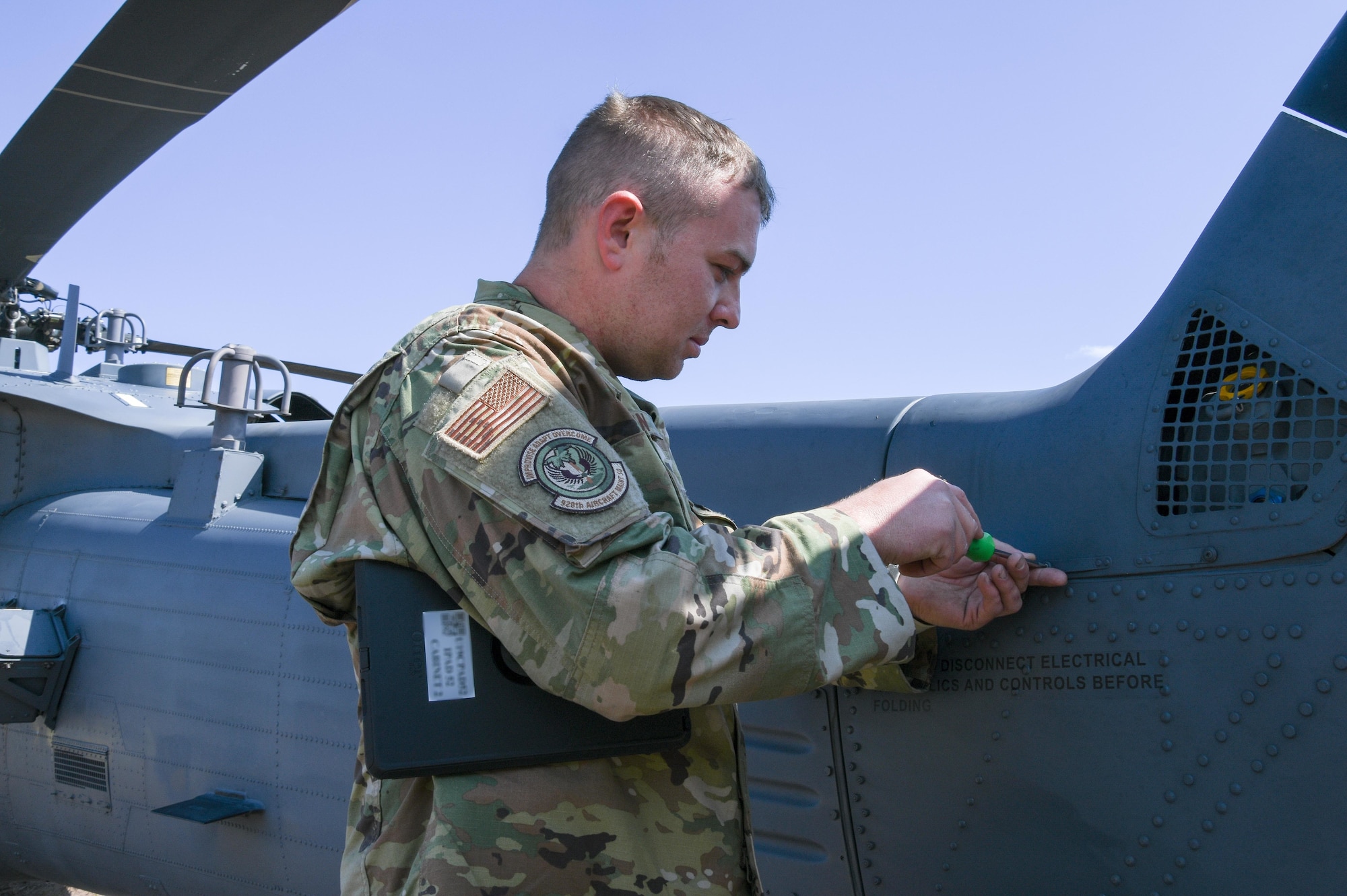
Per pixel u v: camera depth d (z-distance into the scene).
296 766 2.10
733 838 0.99
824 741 1.57
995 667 1.40
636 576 0.84
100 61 2.47
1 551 2.73
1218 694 1.22
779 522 0.95
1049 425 1.45
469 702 0.89
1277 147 1.32
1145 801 1.27
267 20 2.26
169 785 2.29
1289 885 1.16
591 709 0.86
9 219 3.44
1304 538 1.18
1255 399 1.24
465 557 0.88
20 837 2.68
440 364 0.95
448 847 0.87
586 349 1.01
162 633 2.35
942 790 1.45
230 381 2.54
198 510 2.47
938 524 1.03
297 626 2.16
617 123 1.06
